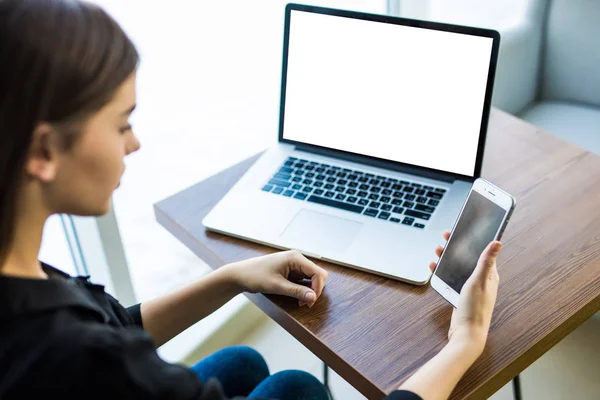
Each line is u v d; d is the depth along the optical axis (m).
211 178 1.14
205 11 1.41
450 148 1.05
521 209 1.03
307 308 0.88
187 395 0.59
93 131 0.58
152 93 1.42
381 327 0.85
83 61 0.54
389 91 1.06
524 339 0.81
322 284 0.89
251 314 1.70
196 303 0.90
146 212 1.55
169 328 0.90
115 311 0.78
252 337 1.71
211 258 0.99
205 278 0.91
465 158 1.05
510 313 0.85
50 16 0.54
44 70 0.52
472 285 0.78
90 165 0.59
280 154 1.15
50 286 0.59
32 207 0.59
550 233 0.98
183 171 1.56
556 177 1.10
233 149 1.63
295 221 1.01
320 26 1.07
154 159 1.50
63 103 0.54
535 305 0.86
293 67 1.10
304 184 1.08
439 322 0.85
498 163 1.14
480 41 0.99
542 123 1.72
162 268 1.63
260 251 0.98
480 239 0.83
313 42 1.08
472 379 0.77
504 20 1.87
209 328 1.60
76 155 0.57
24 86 0.52
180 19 1.38
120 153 0.62
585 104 1.79
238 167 1.16
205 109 1.53
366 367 0.79
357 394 1.54
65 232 1.34
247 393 1.02
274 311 0.90
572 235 0.98
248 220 1.02
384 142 1.09
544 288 0.89
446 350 0.76
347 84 1.08
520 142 1.20
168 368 0.59
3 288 0.56
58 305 0.58
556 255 0.94
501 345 0.80
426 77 1.04
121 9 1.27
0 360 0.54
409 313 0.86
